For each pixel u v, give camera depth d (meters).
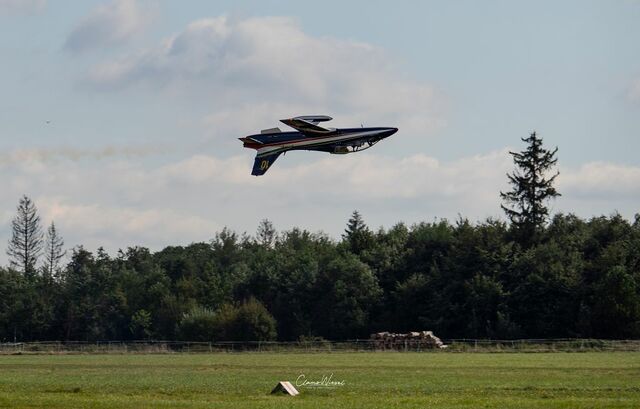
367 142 127.38
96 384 108.00
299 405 84.88
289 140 128.50
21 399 90.31
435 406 84.00
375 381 110.12
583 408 82.38
